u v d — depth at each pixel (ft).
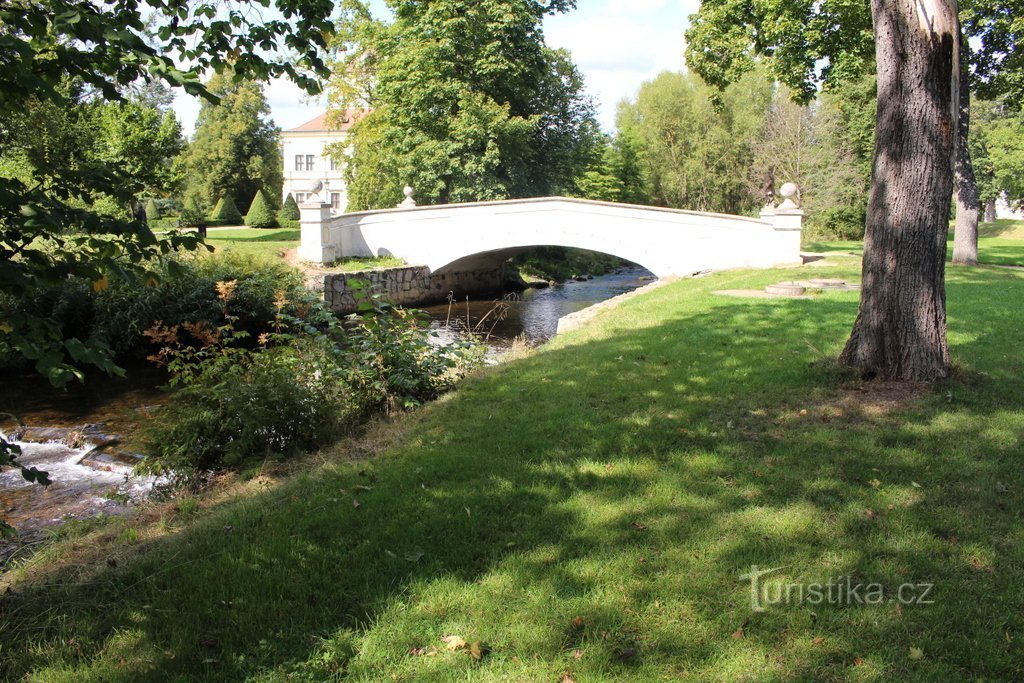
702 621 10.80
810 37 65.21
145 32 14.70
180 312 51.75
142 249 11.94
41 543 19.63
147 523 17.07
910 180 21.25
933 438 17.87
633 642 10.36
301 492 16.72
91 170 12.26
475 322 69.51
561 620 10.89
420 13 100.63
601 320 38.14
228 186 185.68
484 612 11.18
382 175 117.39
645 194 153.79
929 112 20.80
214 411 22.24
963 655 9.84
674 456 17.54
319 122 211.82
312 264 76.02
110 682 9.85
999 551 12.62
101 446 30.73
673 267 70.23
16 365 44.47
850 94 109.60
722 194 153.69
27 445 30.99
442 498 15.55
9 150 47.09
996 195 167.22
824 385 22.31
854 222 116.98
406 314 28.43
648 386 23.52
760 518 14.17
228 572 12.69
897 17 20.54
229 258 60.44
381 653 10.26
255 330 55.83
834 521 13.97
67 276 10.94
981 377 22.17
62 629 11.24
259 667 10.09
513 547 13.33
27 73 10.33
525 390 24.04
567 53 117.08
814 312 35.42
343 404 24.07
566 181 117.80
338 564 12.88
